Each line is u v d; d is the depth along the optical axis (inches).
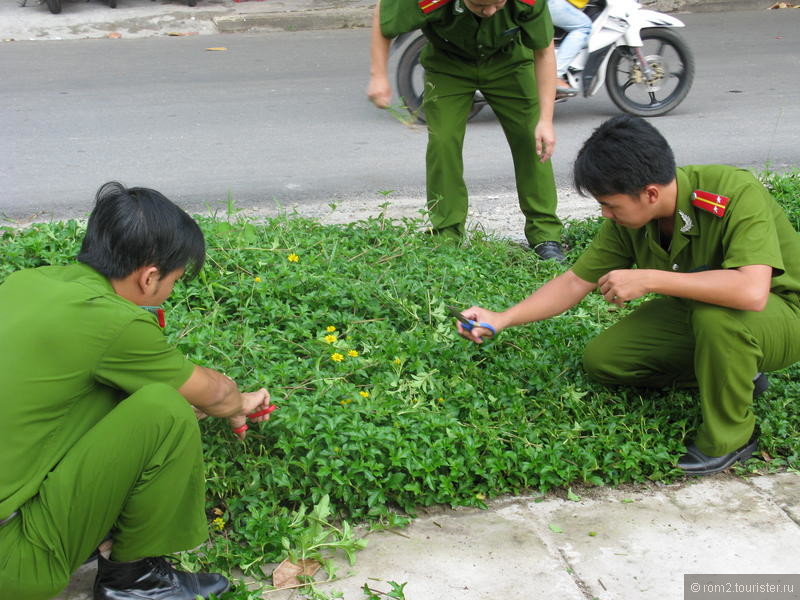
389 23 175.0
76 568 94.4
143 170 265.3
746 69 406.9
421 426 126.4
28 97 347.3
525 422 134.1
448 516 121.6
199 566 109.0
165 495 94.7
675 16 527.8
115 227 94.2
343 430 122.1
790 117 330.6
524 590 107.2
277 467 118.8
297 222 199.0
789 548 115.3
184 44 449.4
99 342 91.0
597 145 118.4
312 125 316.5
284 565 110.3
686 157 283.4
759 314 124.8
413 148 291.7
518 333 159.0
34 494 90.4
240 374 134.0
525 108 195.3
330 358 141.0
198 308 156.9
